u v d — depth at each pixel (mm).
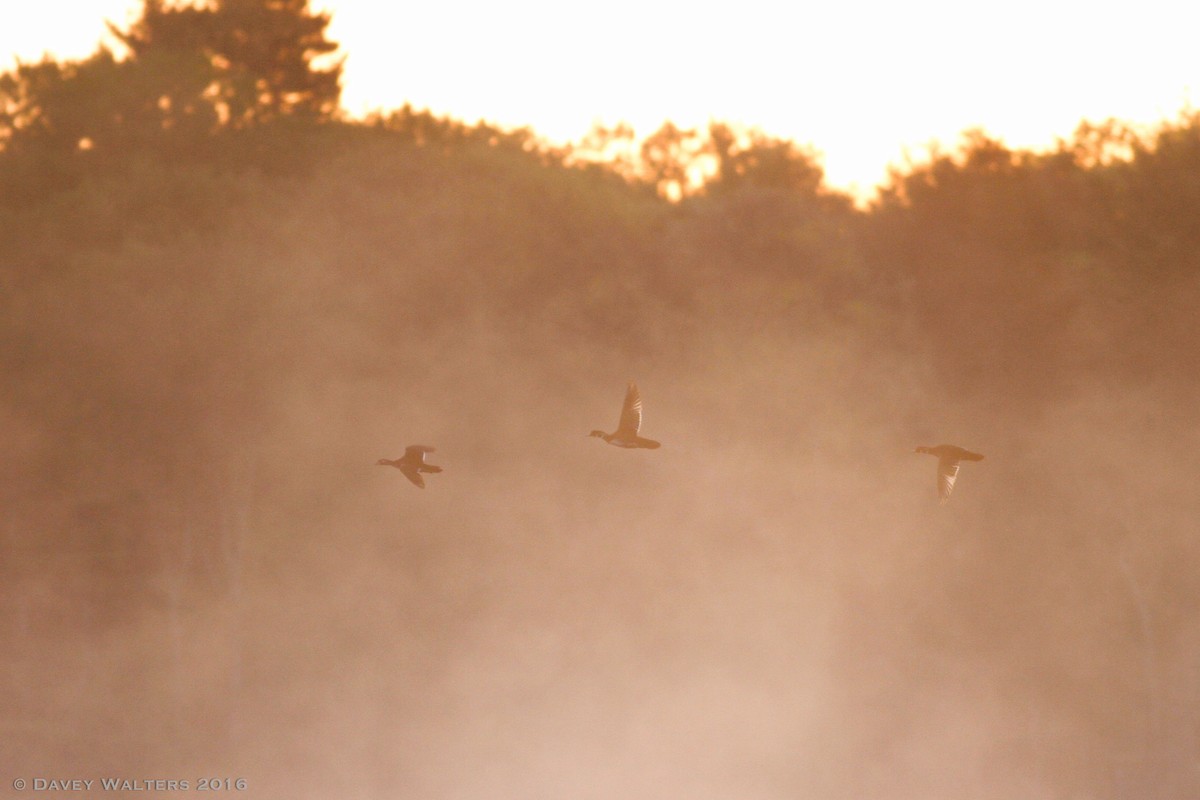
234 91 51938
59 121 47406
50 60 49062
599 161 64500
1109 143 44844
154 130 48344
